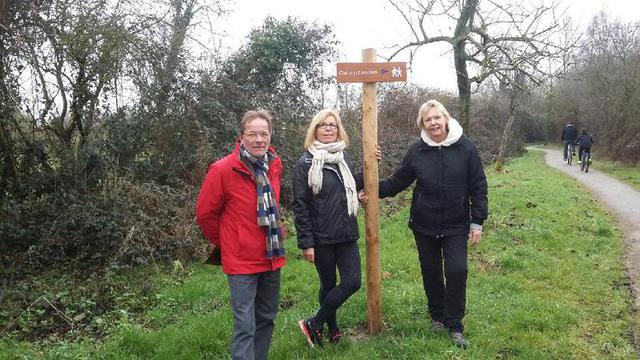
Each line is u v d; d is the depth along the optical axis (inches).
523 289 228.8
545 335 178.2
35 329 215.9
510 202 429.7
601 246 299.3
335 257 168.4
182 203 331.9
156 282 266.4
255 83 538.3
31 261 281.0
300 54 638.5
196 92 386.6
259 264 145.2
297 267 270.2
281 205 432.1
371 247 180.9
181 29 387.9
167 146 373.4
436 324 182.9
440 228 173.6
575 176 720.3
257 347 154.0
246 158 145.3
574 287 229.9
